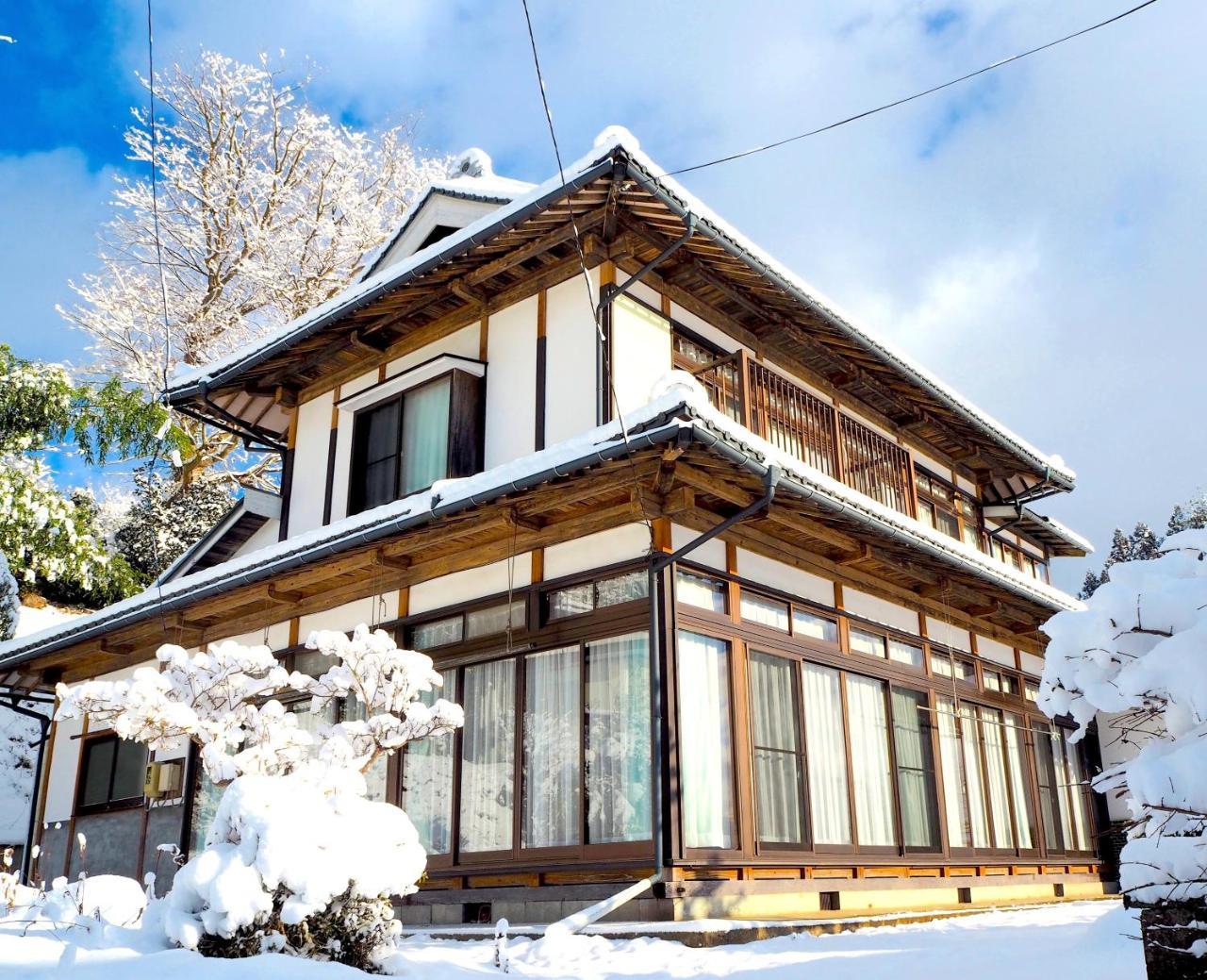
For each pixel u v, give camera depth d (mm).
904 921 8531
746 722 8500
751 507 7609
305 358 12219
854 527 8914
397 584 10195
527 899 8172
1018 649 13398
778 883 8320
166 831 11523
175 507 23219
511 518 8672
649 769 7793
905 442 13805
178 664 7469
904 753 10570
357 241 23906
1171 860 3168
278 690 10953
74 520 19859
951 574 10594
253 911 4922
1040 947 5918
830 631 9953
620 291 9406
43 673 13688
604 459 7465
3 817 16109
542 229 9680
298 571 10000
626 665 8188
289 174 23859
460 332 10992
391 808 5773
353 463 11562
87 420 20078
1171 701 3268
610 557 8461
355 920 5238
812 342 11547
